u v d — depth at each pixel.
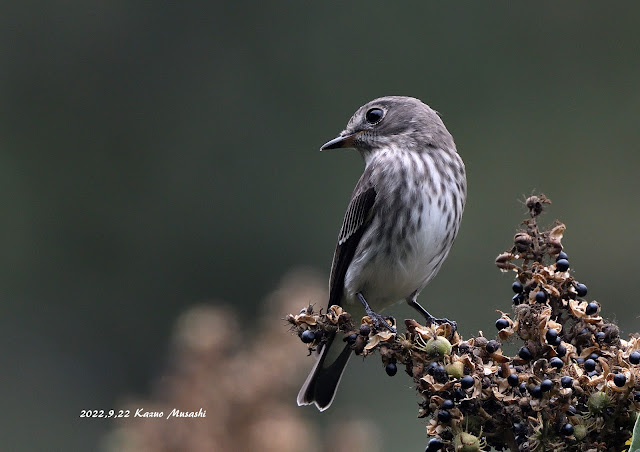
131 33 17.97
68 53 17.91
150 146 17.55
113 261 16.86
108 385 15.53
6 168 17.17
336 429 7.49
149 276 16.77
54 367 15.62
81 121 17.64
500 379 4.57
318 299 7.64
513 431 4.61
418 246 7.43
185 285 16.66
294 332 5.42
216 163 17.39
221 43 17.80
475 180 17.14
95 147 17.47
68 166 17.33
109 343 16.08
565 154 17.25
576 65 17.61
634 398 4.36
